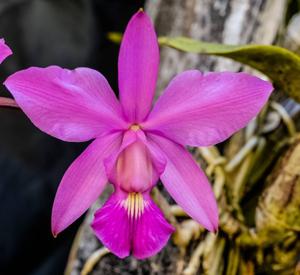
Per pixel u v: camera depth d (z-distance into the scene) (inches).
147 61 13.1
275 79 14.9
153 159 13.7
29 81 12.7
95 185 13.5
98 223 13.6
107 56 26.9
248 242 16.0
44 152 26.4
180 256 15.9
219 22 16.5
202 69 16.6
